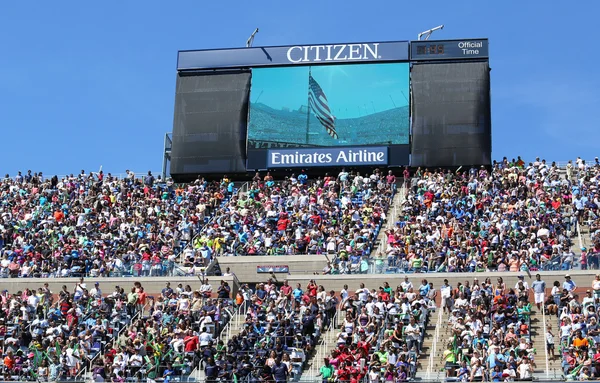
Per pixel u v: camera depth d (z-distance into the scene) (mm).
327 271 55750
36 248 60250
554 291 49344
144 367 46562
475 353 43594
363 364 44438
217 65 69312
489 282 50562
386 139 66438
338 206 62375
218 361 46250
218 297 53250
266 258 57938
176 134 68812
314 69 68312
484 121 65812
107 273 57688
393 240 56594
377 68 67688
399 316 48531
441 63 67125
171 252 59312
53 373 47281
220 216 62875
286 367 45031
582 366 42625
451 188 62438
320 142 67125
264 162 67438
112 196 66125
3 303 53844
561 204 59781
